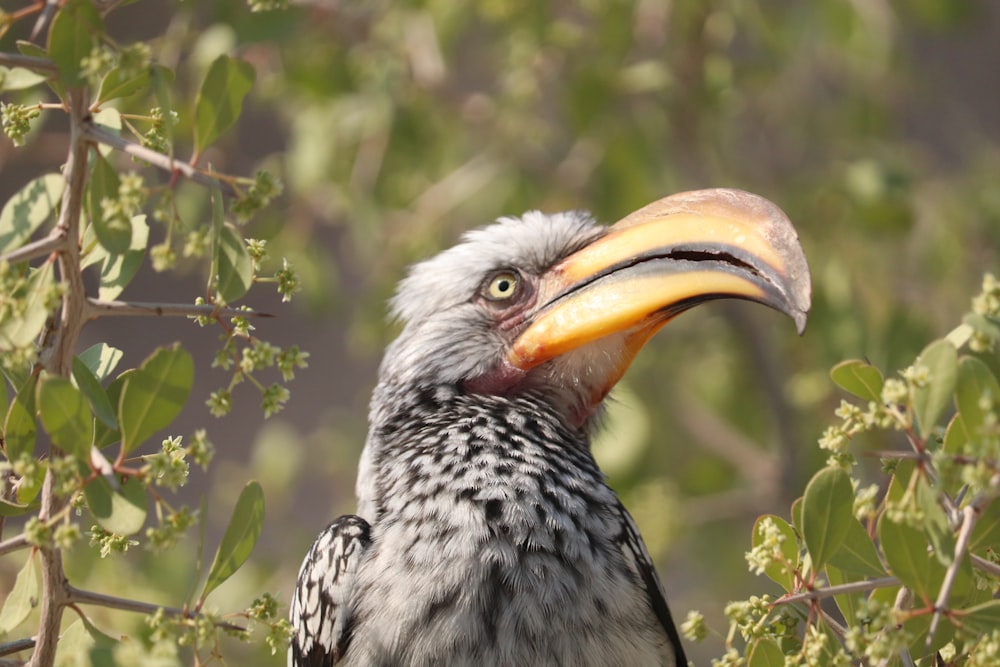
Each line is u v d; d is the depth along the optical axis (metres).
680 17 12.01
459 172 12.27
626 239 7.45
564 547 6.70
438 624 6.49
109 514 5.04
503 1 11.53
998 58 23.25
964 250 11.99
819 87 13.11
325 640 6.76
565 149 12.51
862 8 11.91
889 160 12.48
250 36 6.11
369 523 7.15
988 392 4.97
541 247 7.78
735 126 12.92
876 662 5.14
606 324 7.41
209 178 5.03
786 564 5.62
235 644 10.55
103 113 5.69
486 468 7.00
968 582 5.19
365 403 14.30
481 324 7.74
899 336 11.70
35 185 5.20
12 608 5.54
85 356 6.09
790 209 12.35
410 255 12.19
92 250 5.68
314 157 11.50
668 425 12.75
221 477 14.35
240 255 5.21
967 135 13.63
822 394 12.16
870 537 5.54
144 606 5.30
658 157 11.88
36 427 5.45
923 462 5.05
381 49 11.80
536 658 6.45
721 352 13.12
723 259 7.02
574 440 7.54
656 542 11.54
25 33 9.59
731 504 12.78
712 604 13.05
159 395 5.12
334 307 12.38
